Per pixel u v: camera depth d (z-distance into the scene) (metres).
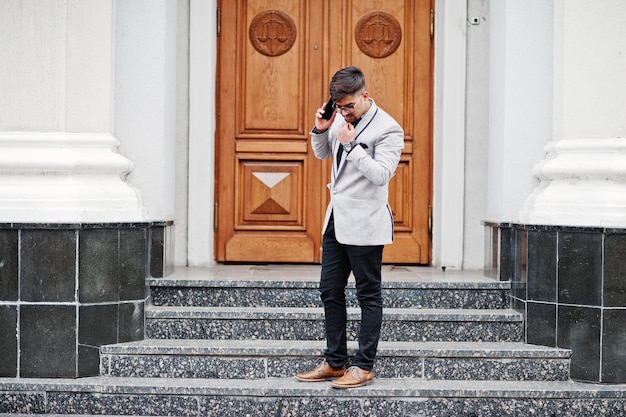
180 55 6.23
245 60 6.38
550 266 4.82
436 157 6.33
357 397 4.45
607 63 4.96
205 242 6.29
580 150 4.96
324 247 4.49
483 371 4.71
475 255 6.28
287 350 4.68
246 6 6.37
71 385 4.53
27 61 4.87
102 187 4.91
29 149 4.85
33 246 4.66
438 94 6.32
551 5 5.36
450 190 6.26
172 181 5.76
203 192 6.28
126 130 5.45
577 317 4.72
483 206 6.28
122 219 4.88
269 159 6.39
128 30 5.42
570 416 4.51
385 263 6.42
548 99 5.39
